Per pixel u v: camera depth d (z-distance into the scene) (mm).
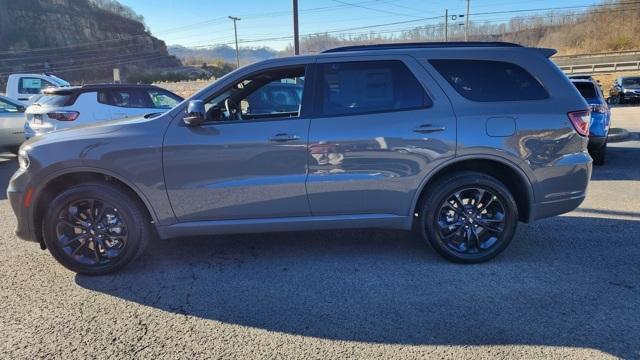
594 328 2977
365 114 3807
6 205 6289
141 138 3715
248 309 3320
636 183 6949
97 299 3494
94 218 3836
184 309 3332
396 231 4930
